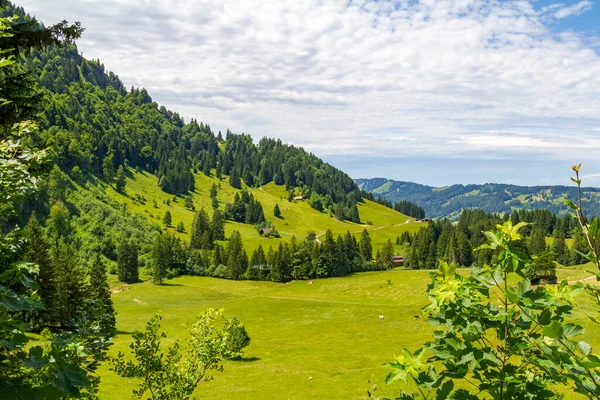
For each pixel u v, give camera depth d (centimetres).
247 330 6775
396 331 5909
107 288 6022
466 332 288
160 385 927
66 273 4741
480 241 14288
